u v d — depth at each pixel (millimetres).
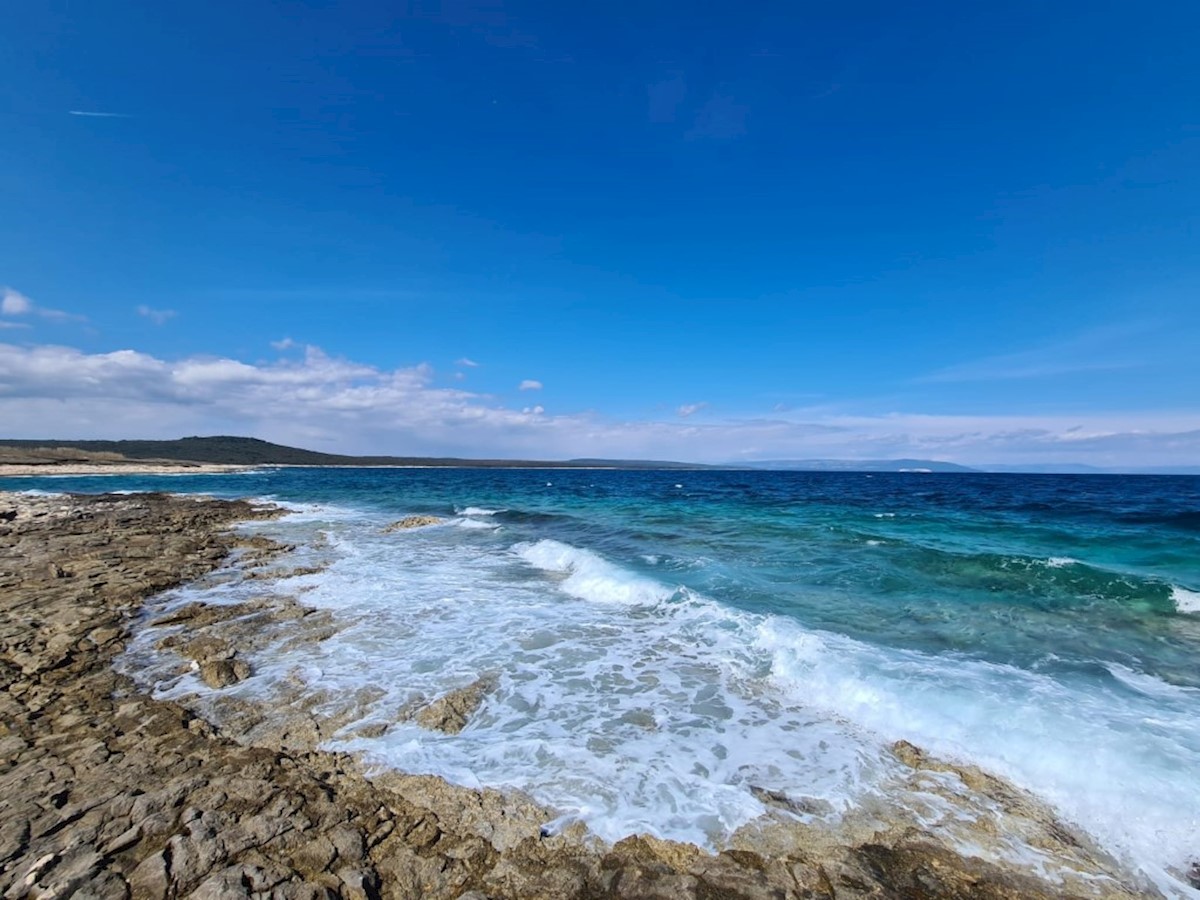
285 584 12391
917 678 7008
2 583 11258
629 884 3807
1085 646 8328
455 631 9344
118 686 6906
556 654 8320
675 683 7324
